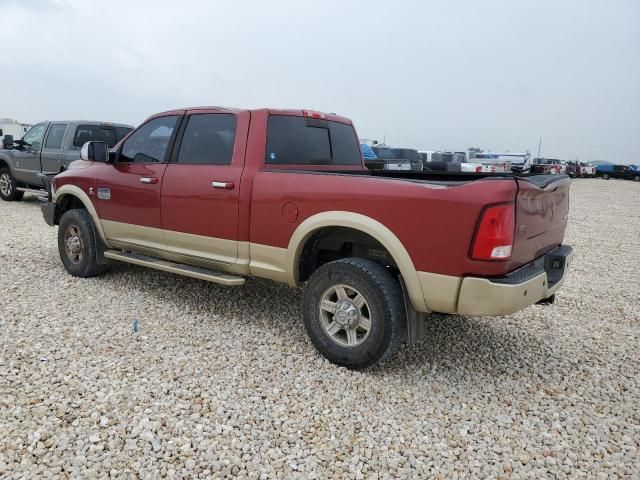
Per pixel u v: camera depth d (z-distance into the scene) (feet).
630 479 8.85
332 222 12.06
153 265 15.97
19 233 26.66
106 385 10.99
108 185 17.33
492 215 10.21
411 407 10.85
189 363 12.27
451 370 12.71
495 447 9.59
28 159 38.29
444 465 9.03
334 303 12.39
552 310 17.93
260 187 13.41
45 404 10.11
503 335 15.29
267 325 14.94
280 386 11.40
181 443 9.19
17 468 8.33
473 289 10.52
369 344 11.75
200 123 15.30
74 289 17.42
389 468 8.87
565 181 13.30
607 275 23.68
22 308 15.24
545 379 12.46
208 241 14.74
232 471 8.57
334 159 16.52
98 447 8.95
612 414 11.00
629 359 13.89
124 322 14.64
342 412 10.50
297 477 8.51
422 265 11.01
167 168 15.65
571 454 9.46
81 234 18.38
